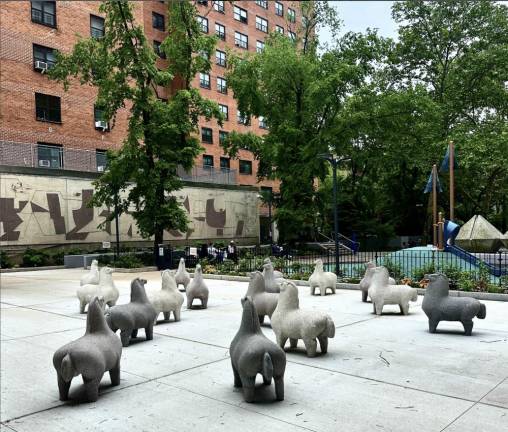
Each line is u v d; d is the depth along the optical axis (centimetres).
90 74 3189
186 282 1581
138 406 525
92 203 2789
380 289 1059
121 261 2634
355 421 465
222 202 4047
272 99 3775
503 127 3225
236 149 3781
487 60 3544
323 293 1395
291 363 668
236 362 537
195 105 2902
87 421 488
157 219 2714
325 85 3256
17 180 2855
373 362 668
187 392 565
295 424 461
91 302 587
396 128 3522
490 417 468
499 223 5056
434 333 853
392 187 4881
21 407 534
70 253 2988
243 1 5988
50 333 934
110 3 2692
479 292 1290
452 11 3856
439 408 494
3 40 3198
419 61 4072
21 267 2761
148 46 2794
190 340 840
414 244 4631
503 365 644
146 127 2736
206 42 2989
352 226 4503
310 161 3434
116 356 584
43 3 3453
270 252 2956
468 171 3653
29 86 3316
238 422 471
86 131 3634
